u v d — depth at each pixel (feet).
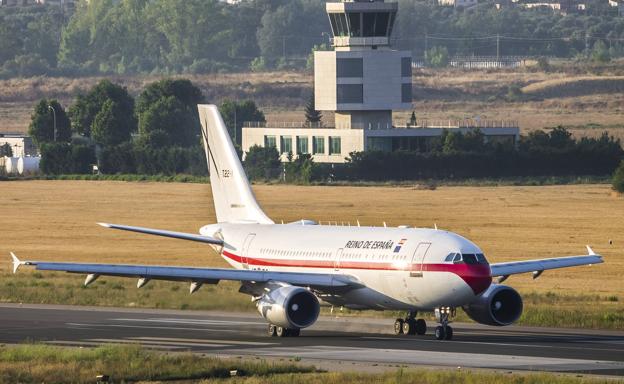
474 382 530.68
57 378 556.92
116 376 561.43
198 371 570.87
